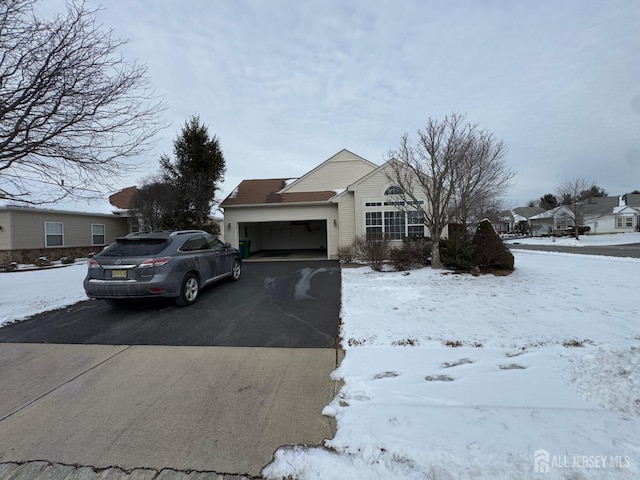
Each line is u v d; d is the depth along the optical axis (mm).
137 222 18375
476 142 10312
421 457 2133
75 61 5430
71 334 4891
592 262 12227
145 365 3750
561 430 2361
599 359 3488
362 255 12320
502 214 45375
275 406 2846
